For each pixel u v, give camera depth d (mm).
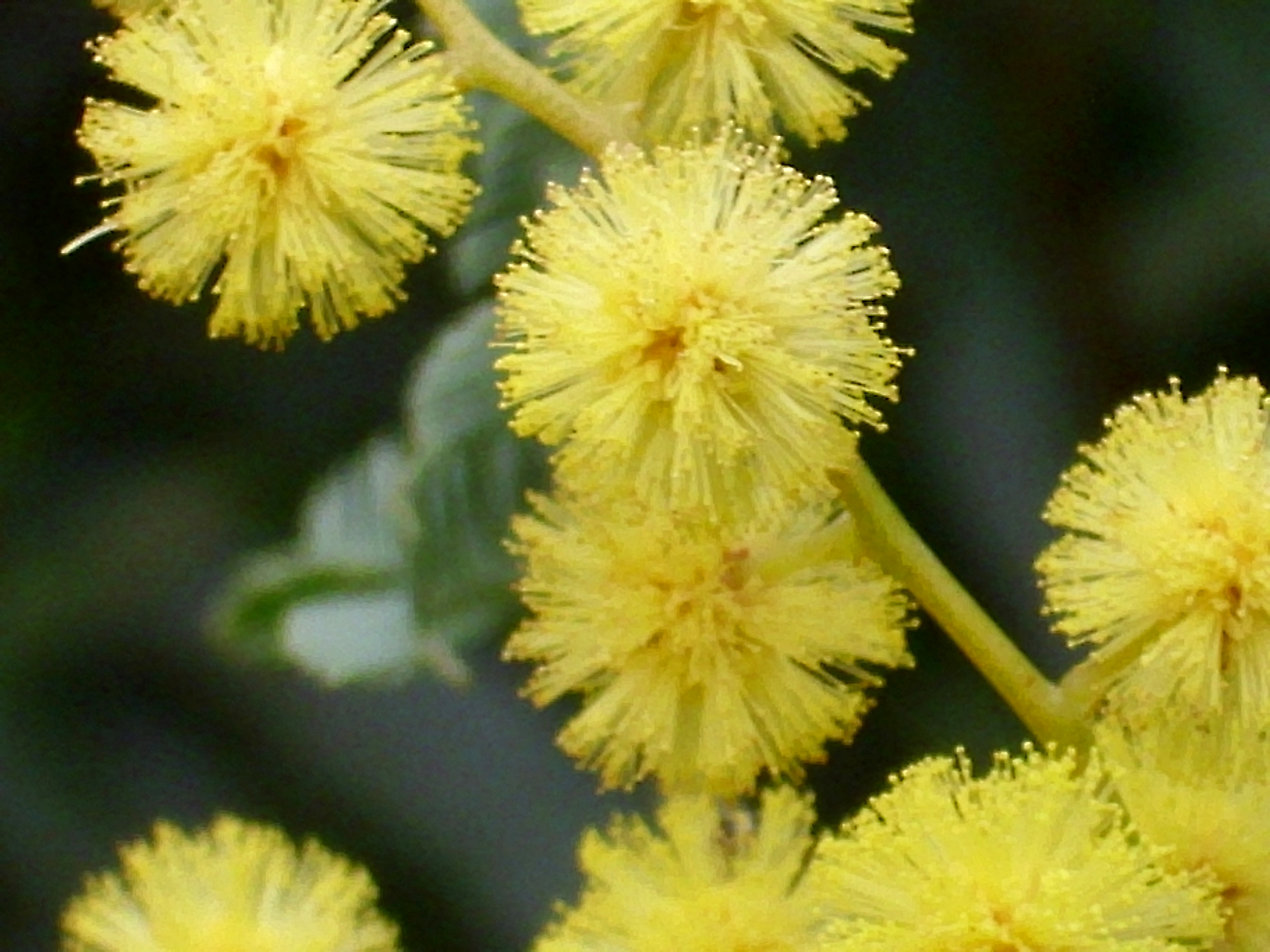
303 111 93
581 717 95
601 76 95
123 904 100
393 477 109
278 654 111
